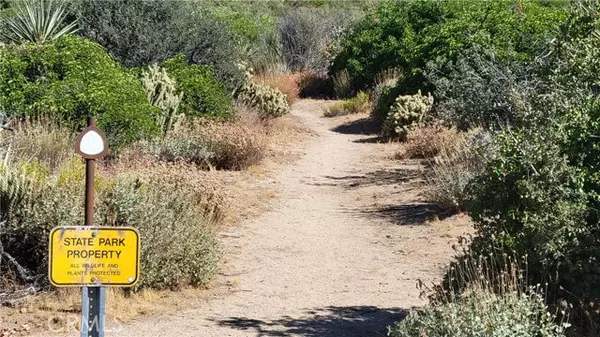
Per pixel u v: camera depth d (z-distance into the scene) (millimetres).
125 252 5262
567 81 7465
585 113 7078
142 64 20281
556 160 6734
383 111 23609
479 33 21531
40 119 13891
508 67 17062
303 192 15344
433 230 12039
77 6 20219
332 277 10031
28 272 8586
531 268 6762
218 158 16766
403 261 10695
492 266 6809
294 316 8273
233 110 20531
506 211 7070
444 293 6852
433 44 23141
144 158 14055
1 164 9352
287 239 11961
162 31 20969
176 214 9781
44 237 8516
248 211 13508
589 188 6781
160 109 16656
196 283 9328
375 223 12891
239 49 27609
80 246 5203
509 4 23656
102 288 5281
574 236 6512
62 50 15586
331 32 38250
